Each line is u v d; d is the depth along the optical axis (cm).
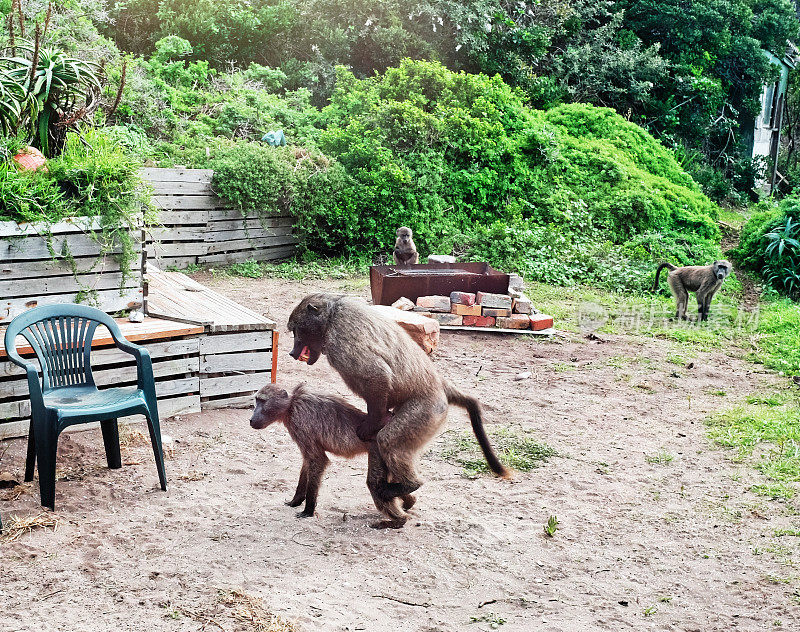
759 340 1086
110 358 652
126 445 624
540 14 2488
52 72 771
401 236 1208
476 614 413
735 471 623
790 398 820
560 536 506
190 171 1338
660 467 630
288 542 482
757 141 3155
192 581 429
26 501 520
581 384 852
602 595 437
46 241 666
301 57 2344
